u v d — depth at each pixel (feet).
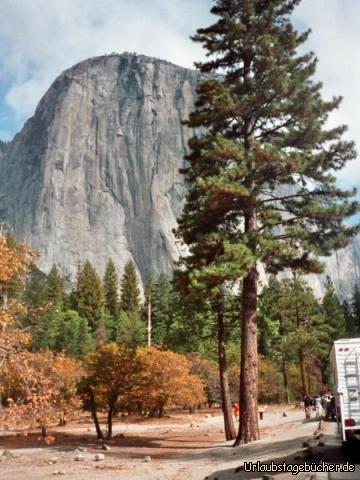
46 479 50.47
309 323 177.37
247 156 66.59
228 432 82.33
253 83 70.95
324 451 47.24
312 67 73.41
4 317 45.93
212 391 189.47
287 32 75.61
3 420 42.80
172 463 58.90
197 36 76.07
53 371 48.62
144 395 111.65
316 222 69.31
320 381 233.14
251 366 67.15
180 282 75.15
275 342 176.86
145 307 312.29
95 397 100.99
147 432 112.37
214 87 74.28
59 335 248.32
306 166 66.23
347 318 316.19
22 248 51.06
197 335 96.17
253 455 55.67
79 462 64.85
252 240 64.85
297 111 69.62
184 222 73.87
